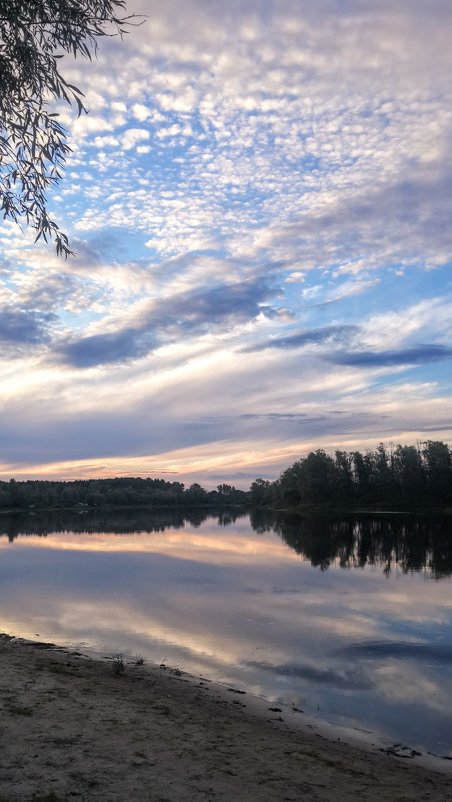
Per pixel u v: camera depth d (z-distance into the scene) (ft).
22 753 17.33
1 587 68.49
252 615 51.70
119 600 59.21
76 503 542.57
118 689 28.19
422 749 23.97
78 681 28.76
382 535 165.58
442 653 39.42
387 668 36.01
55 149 16.12
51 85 15.51
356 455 408.46
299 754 21.24
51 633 44.34
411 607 55.88
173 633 44.57
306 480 429.79
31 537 169.17
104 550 121.39
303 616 51.44
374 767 20.97
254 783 17.37
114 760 17.58
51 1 14.66
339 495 409.28
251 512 447.01
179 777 16.87
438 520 252.42
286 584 71.00
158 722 22.81
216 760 19.07
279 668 35.78
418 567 89.25
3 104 15.39
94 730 20.47
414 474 371.97
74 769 16.42
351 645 41.45
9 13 14.42
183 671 34.40
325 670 35.42
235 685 32.24
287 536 165.68
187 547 128.77
